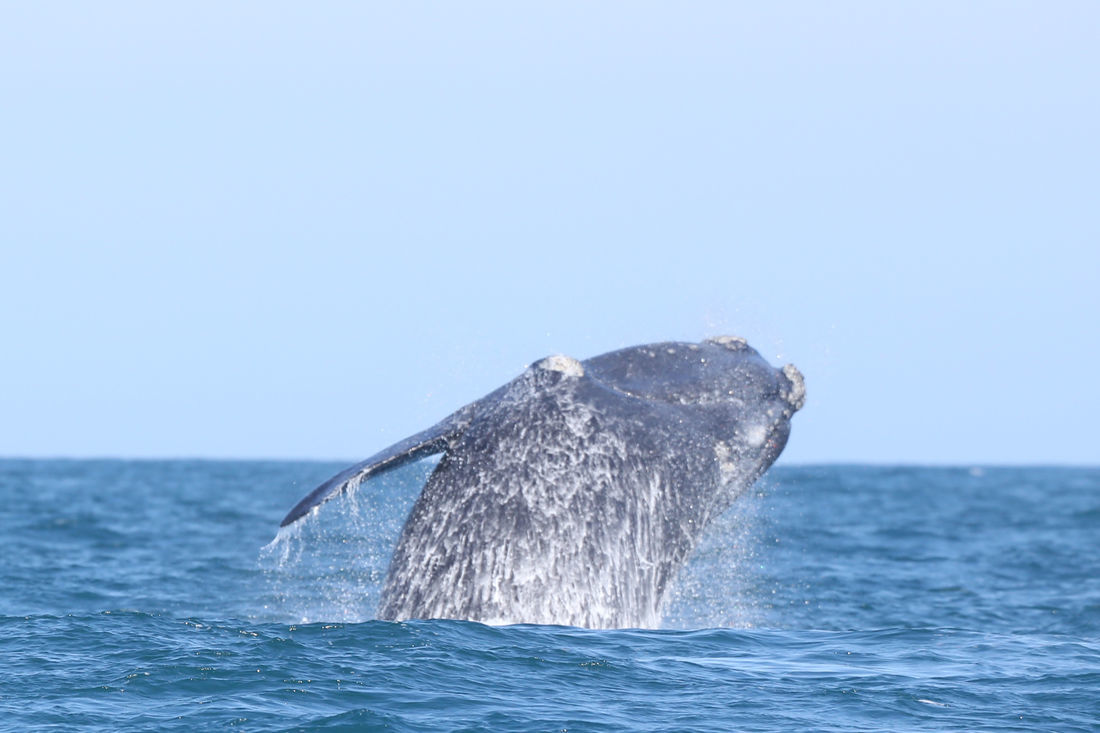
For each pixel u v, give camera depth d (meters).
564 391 53.44
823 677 53.06
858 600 97.75
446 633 51.28
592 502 51.53
